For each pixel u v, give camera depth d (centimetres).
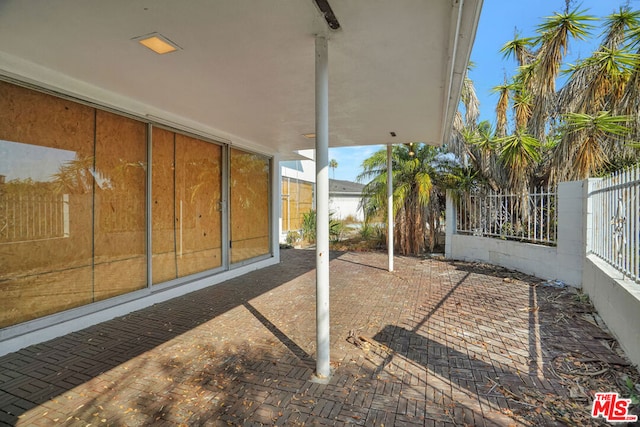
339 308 461
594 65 533
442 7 232
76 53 300
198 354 319
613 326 348
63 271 383
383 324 395
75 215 396
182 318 425
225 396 248
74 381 271
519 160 660
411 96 412
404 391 252
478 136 805
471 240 834
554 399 238
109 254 436
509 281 611
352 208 2172
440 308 456
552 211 635
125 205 459
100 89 392
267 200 835
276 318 423
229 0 219
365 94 404
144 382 269
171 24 250
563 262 576
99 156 424
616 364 288
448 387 256
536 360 298
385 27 258
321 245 278
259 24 252
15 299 339
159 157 518
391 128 577
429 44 285
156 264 509
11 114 335
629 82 472
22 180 345
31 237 353
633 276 318
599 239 448
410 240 975
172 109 473
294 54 304
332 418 221
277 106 458
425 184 884
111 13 234
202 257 609
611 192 396
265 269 762
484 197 813
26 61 317
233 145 684
